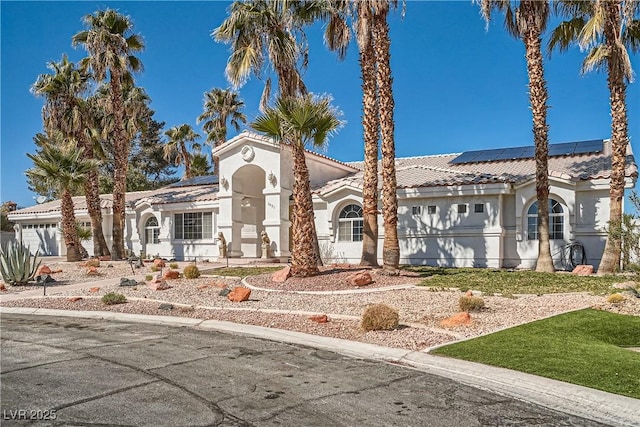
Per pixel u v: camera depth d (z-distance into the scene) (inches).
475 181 850.1
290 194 1034.1
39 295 639.8
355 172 1214.9
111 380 263.3
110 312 506.3
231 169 1074.1
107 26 1054.4
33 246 1524.4
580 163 877.2
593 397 238.4
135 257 1027.9
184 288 645.3
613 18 681.0
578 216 802.2
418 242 911.0
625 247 483.8
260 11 768.9
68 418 207.2
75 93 1122.7
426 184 888.9
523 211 832.9
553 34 791.1
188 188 1366.9
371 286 596.4
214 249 1131.3
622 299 468.1
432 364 305.1
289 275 661.9
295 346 355.6
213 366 295.1
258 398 237.3
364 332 391.5
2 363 299.3
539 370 278.7
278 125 635.5
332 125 637.3
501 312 446.3
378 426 205.2
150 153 2461.9
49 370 282.7
